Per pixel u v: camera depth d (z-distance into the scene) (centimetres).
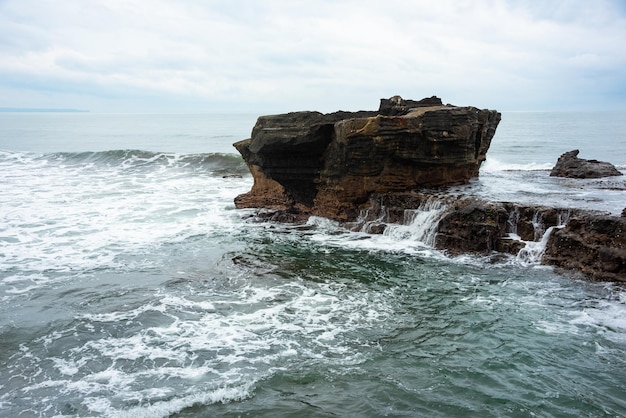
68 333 1160
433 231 1825
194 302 1346
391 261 1677
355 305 1323
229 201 2719
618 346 1077
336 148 2134
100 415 854
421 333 1159
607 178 2592
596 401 889
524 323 1195
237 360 1038
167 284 1478
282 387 940
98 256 1752
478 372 988
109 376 979
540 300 1319
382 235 1995
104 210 2484
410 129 2044
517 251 1623
